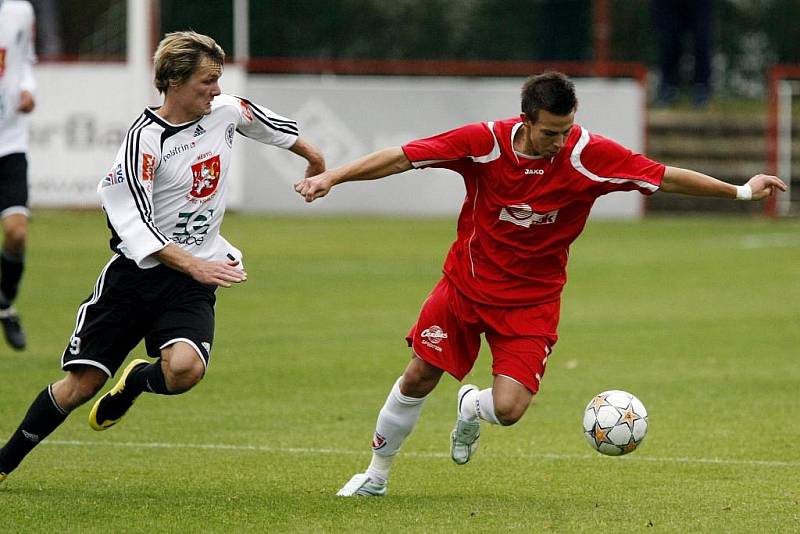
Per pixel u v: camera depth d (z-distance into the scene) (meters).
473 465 25.73
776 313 49.34
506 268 21.89
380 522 20.48
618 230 83.31
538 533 19.86
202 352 21.44
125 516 20.62
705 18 100.81
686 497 22.70
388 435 22.41
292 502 21.94
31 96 37.00
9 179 37.25
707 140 101.00
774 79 97.31
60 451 26.59
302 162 90.38
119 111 83.19
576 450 27.28
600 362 38.97
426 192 91.12
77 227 77.00
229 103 22.34
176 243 21.97
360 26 116.25
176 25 111.81
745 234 81.50
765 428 29.50
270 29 114.31
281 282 56.78
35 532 19.56
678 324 46.66
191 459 25.95
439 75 110.00
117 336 21.88
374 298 52.41
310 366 37.72
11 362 37.53
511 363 21.72
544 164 21.47
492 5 117.75
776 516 21.17
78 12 117.12
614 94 90.25
